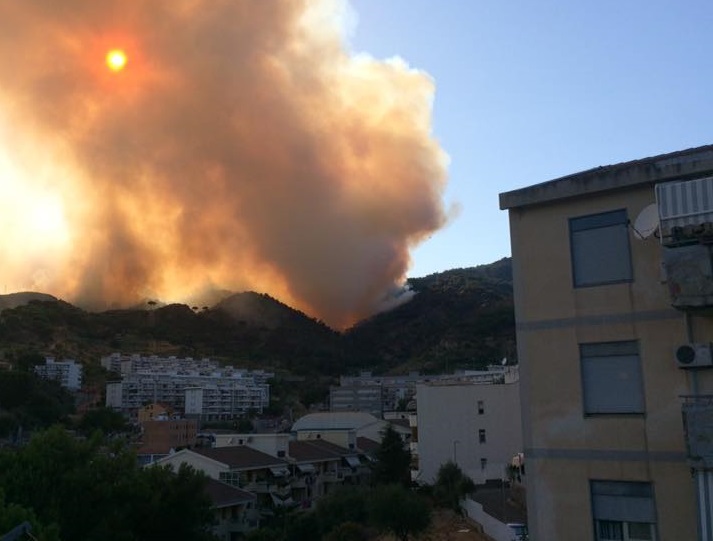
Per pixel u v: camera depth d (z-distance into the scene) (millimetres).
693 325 17219
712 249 16609
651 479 17109
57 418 142875
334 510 59250
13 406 137625
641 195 18422
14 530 21031
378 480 74500
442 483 65062
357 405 186125
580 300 18828
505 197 20125
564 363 18797
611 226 18750
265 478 72625
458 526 55500
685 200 16734
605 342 18328
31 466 31391
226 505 57156
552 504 18344
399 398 180750
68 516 30844
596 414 18188
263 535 56312
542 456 18688
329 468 86625
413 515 50625
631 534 17281
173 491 34969
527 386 19219
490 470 67750
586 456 18062
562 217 19469
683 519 16578
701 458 15625
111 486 32562
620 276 18438
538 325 19312
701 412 15812
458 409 74062
